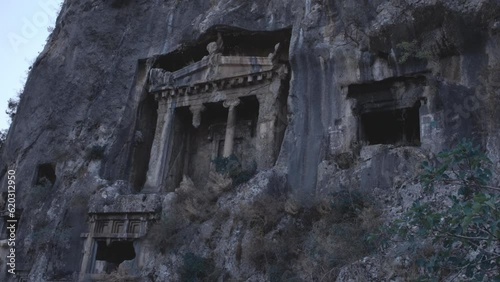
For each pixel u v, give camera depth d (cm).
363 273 1102
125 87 2541
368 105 1750
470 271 615
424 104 1603
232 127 2219
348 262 1191
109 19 2772
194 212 1805
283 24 2178
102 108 2544
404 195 1339
